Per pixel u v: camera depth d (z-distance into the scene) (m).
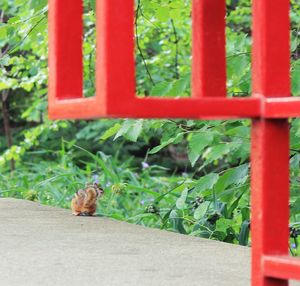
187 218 9.46
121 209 11.82
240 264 5.79
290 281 5.19
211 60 4.56
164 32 14.23
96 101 3.95
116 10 3.88
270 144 4.24
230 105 4.11
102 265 5.63
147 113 3.93
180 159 21.77
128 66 3.89
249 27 14.37
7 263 5.65
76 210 8.40
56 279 5.14
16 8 15.06
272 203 4.26
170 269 5.54
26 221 7.81
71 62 4.34
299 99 4.01
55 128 15.66
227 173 8.10
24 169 15.45
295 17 11.07
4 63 9.99
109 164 13.51
